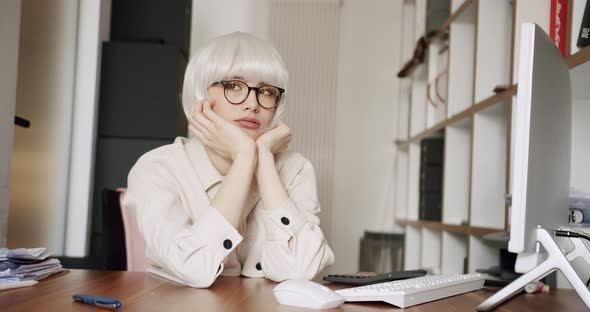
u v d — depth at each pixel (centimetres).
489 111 251
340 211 464
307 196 158
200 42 427
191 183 142
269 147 141
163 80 337
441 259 311
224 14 432
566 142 117
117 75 335
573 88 181
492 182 258
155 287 111
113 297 97
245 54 141
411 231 401
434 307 99
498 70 260
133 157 334
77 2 327
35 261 119
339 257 461
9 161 237
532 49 90
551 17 203
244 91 141
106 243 175
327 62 454
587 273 125
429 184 369
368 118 467
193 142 150
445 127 312
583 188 185
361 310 93
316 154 455
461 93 308
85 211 320
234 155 132
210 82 142
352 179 464
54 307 86
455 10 307
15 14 238
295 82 454
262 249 135
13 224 311
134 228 169
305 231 135
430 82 362
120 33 355
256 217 148
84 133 323
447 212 311
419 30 389
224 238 120
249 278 137
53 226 317
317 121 455
